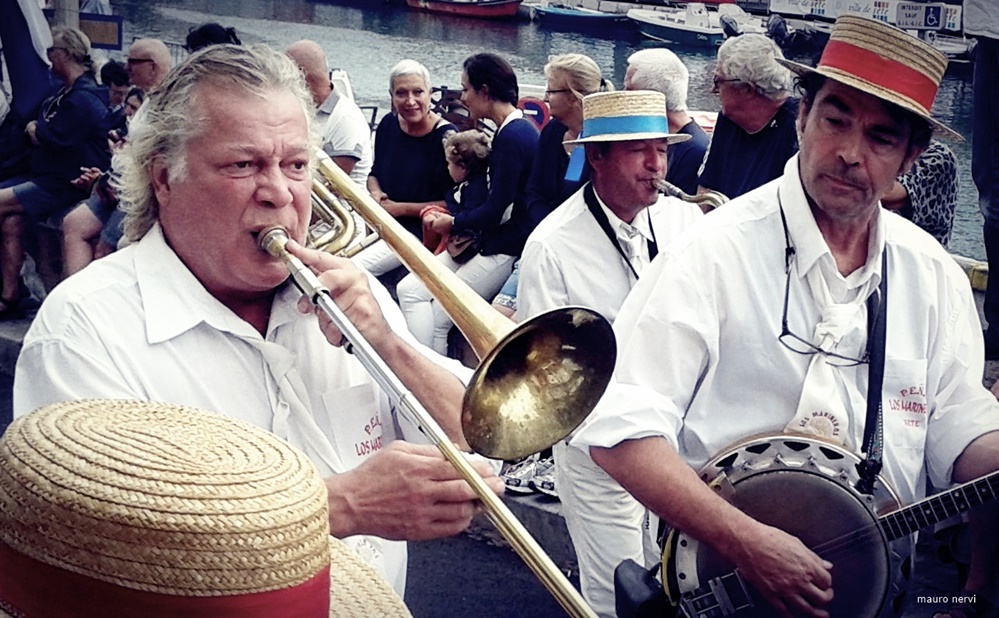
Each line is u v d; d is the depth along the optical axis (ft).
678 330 9.09
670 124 15.72
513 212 17.70
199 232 7.37
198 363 7.47
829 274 9.18
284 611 5.61
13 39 22.53
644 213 13.15
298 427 7.67
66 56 22.53
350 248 8.57
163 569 5.34
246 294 7.70
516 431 7.10
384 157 20.16
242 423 6.15
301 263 7.36
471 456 8.00
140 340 7.34
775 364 9.23
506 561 15.96
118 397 7.17
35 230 23.03
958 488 9.34
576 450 11.71
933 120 8.92
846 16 8.94
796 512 9.22
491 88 18.03
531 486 15.83
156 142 7.41
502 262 17.83
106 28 23.15
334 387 7.79
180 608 5.38
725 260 9.16
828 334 9.15
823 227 9.20
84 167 22.57
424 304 18.02
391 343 7.82
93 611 5.35
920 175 14.32
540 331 7.18
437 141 19.88
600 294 12.91
